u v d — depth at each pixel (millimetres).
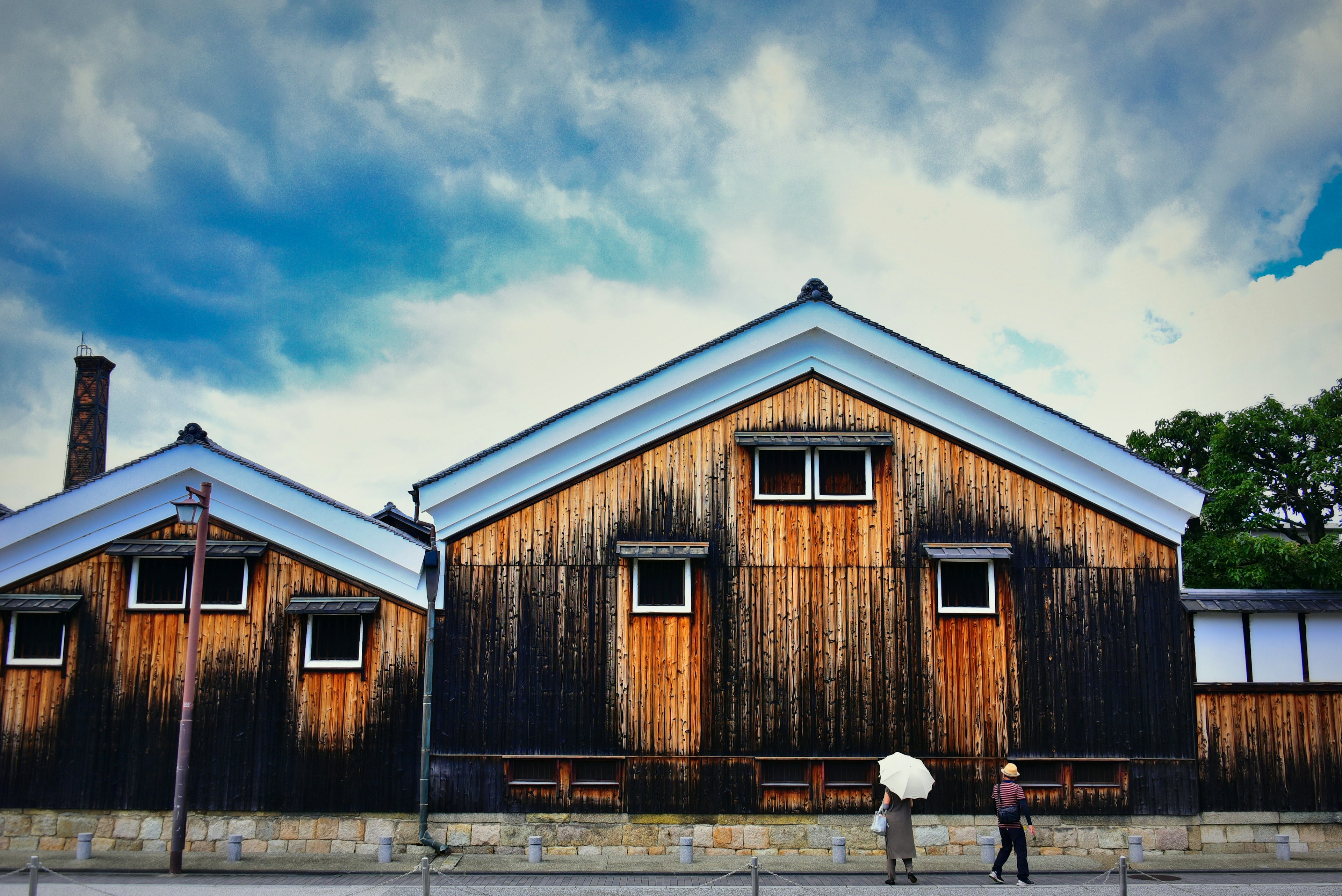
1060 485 15695
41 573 15984
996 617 15391
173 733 15547
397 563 15664
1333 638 15250
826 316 15961
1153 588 15445
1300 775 14977
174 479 16203
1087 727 15094
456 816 15062
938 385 15828
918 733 15102
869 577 15531
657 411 15938
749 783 15008
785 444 15531
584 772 15148
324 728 15477
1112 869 12789
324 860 14781
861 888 12742
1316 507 18453
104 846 15219
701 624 15430
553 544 15703
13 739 15539
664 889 12766
